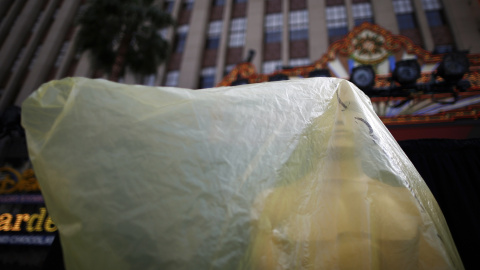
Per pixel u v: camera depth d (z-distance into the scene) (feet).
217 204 2.51
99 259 2.26
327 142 3.29
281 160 2.91
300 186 2.89
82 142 2.62
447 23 44.42
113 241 2.29
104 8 34.27
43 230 21.71
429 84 18.86
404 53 22.84
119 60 34.45
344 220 2.79
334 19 51.26
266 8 56.95
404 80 18.57
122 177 2.49
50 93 2.90
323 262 2.55
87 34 35.55
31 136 2.73
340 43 24.06
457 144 7.43
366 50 23.49
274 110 3.28
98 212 2.37
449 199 6.84
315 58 47.57
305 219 2.72
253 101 3.29
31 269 20.45
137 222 2.34
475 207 6.63
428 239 2.72
